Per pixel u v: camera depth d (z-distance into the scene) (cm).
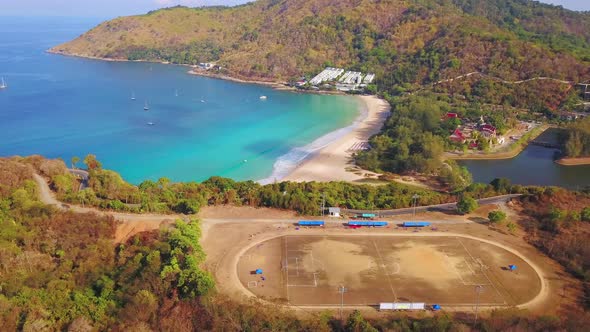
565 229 13975
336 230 14175
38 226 13225
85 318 9969
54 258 12306
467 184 19412
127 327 9850
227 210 15362
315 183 17338
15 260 11588
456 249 13150
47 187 16538
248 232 13938
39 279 11162
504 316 10112
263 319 9975
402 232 14112
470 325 9975
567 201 15938
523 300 10988
